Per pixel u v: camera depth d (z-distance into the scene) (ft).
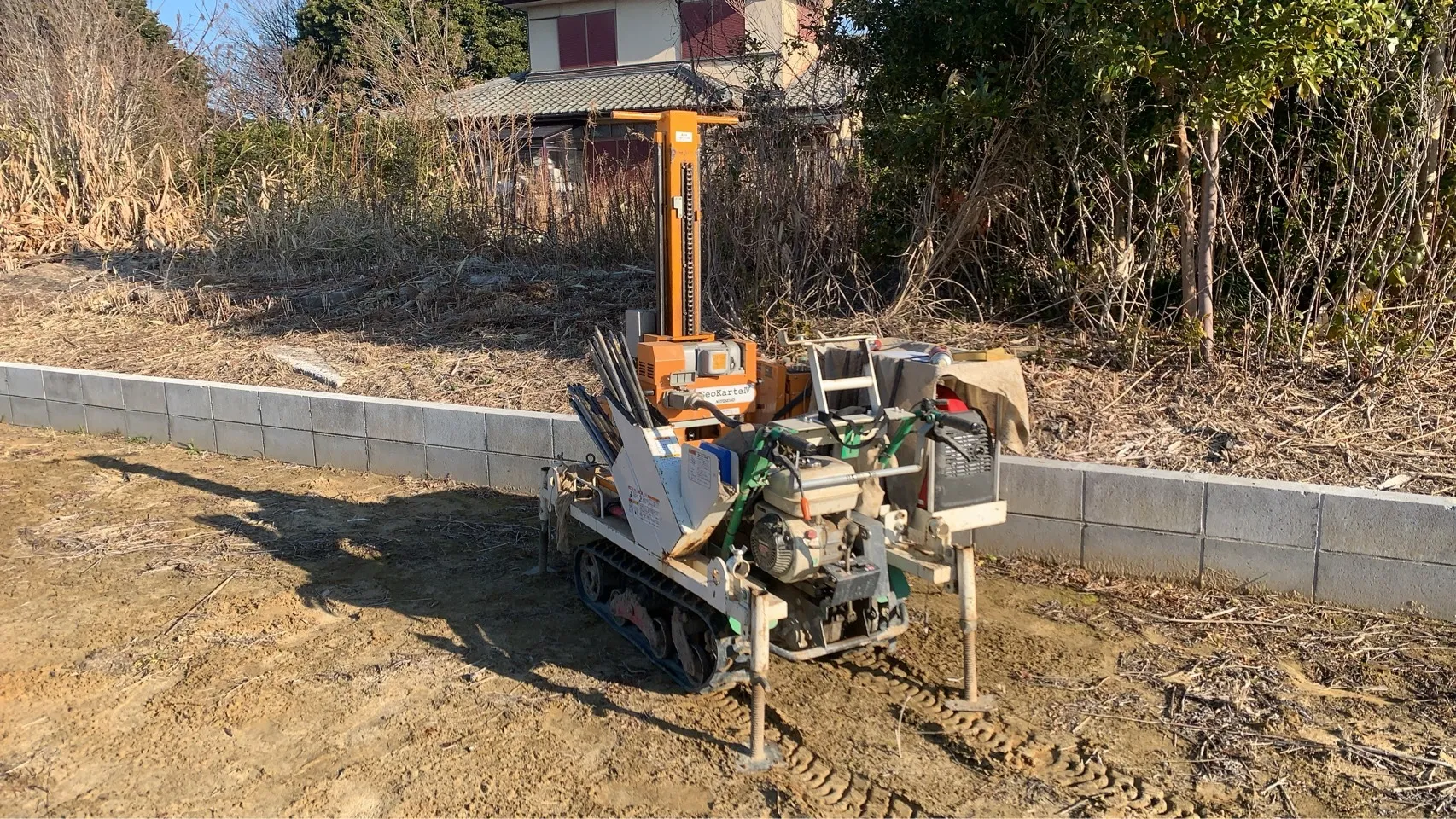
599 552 15.62
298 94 47.26
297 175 39.63
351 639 15.02
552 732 12.26
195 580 17.37
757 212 24.52
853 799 10.80
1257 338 19.67
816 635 13.10
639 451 13.52
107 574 17.63
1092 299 21.84
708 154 25.17
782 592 13.62
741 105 26.50
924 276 22.95
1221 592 15.48
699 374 13.94
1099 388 19.19
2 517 20.81
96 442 27.20
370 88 51.75
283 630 15.31
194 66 54.54
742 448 12.12
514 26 91.30
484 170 37.09
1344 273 19.67
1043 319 22.80
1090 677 13.26
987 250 23.43
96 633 15.20
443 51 42.29
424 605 16.34
